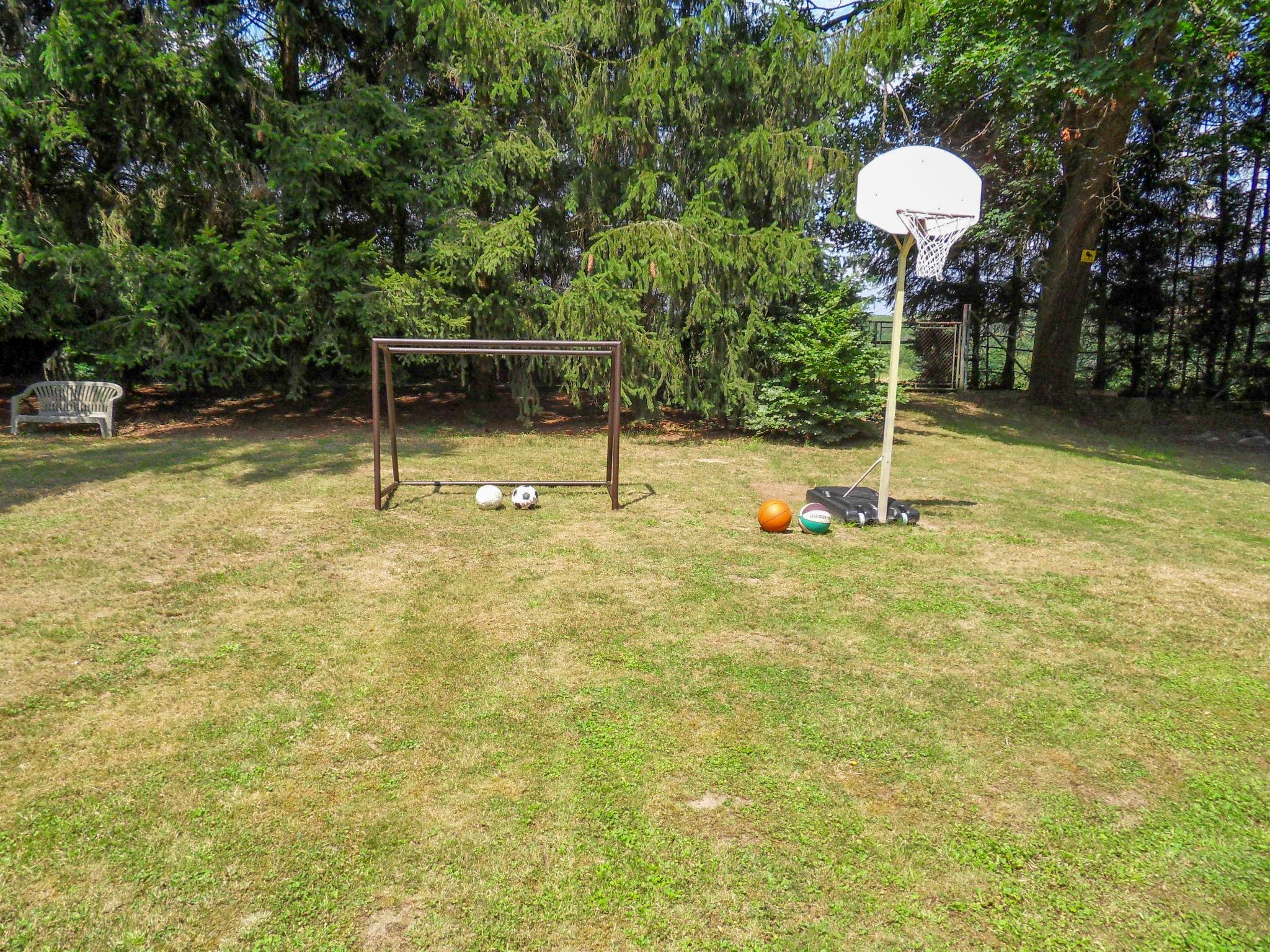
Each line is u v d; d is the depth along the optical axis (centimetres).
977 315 1808
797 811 242
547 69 949
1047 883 214
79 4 831
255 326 941
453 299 939
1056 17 1064
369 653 349
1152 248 1524
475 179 946
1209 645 383
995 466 900
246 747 271
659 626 387
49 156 899
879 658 357
